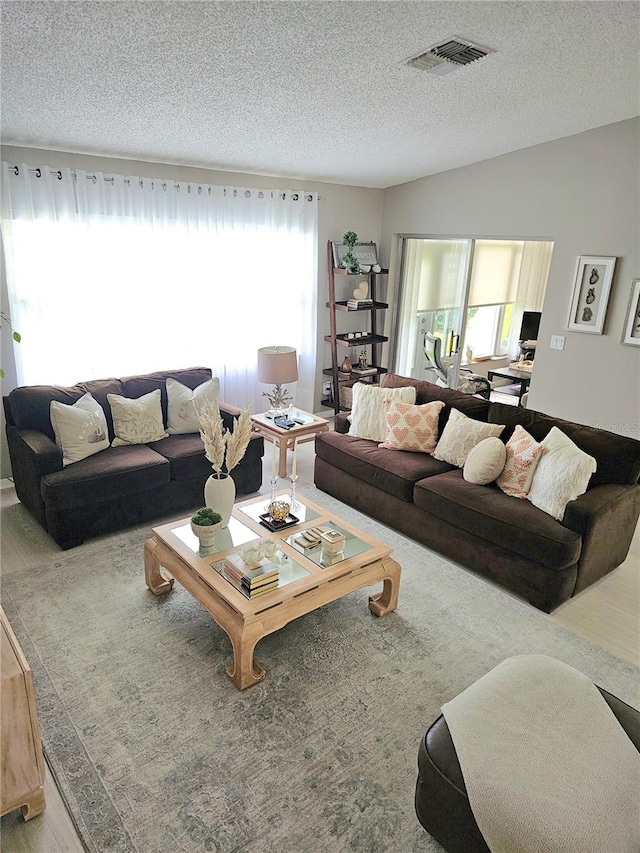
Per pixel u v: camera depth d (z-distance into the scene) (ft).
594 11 8.04
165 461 12.18
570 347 15.34
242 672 7.86
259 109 11.39
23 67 8.65
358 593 10.36
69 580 10.34
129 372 15.30
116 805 6.32
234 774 6.73
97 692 7.85
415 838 6.09
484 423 12.28
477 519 10.59
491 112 12.38
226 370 17.29
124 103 10.48
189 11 7.48
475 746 5.62
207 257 16.02
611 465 10.61
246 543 9.40
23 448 11.60
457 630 9.40
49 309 13.50
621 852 4.88
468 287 18.42
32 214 12.74
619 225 13.87
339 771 6.82
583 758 5.51
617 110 12.51
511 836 4.98
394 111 11.96
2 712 5.63
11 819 6.18
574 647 9.09
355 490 13.35
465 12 7.97
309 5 7.58
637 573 11.25
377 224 20.26
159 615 9.48
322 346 20.11
